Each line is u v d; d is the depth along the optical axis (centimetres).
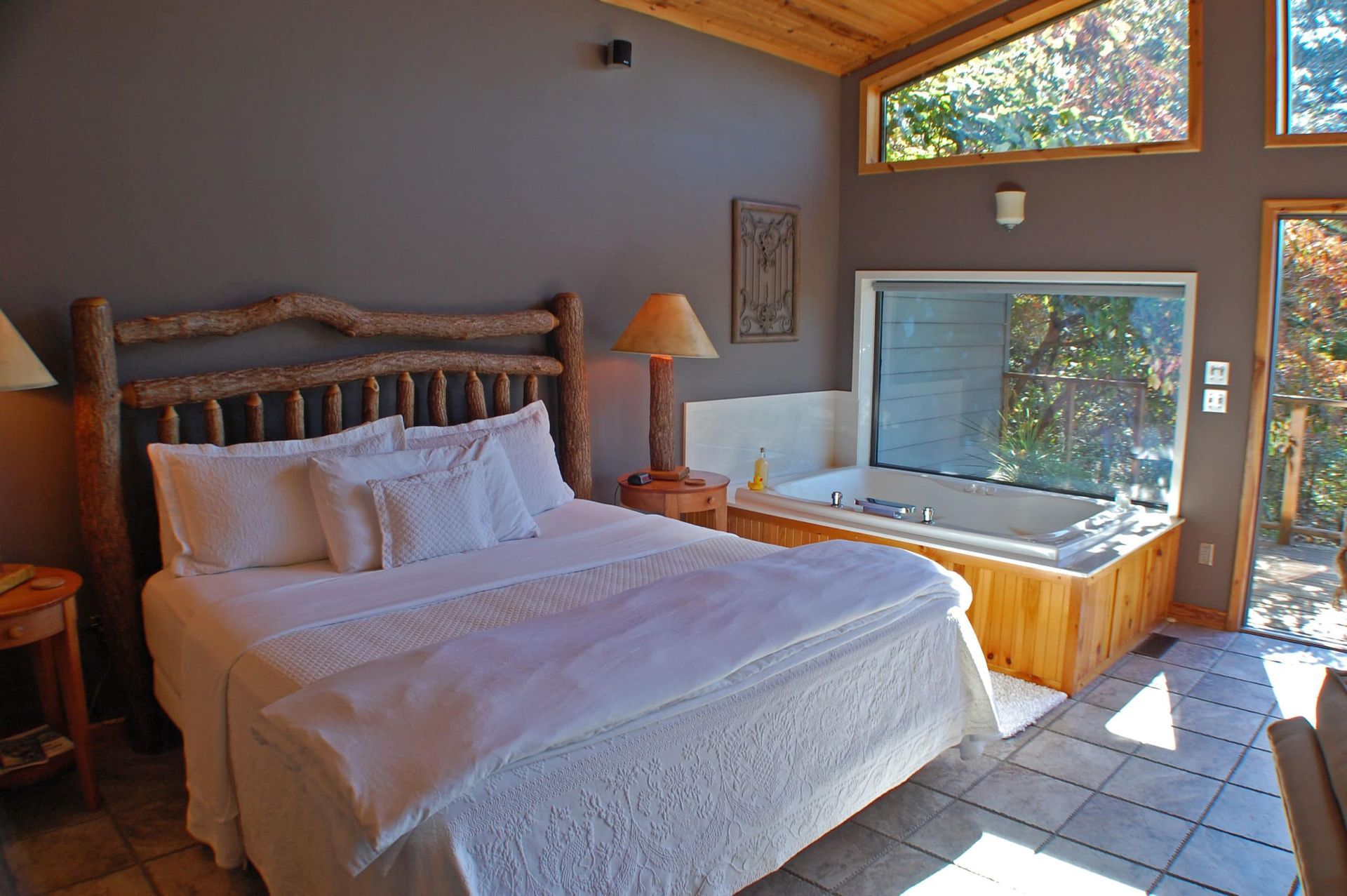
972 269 476
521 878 160
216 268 301
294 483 282
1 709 278
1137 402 432
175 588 260
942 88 480
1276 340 389
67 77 267
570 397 392
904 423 526
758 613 219
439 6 345
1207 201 397
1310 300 380
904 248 502
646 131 420
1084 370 448
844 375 536
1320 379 381
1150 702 326
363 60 327
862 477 520
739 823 203
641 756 181
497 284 374
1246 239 388
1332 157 365
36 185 265
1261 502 398
